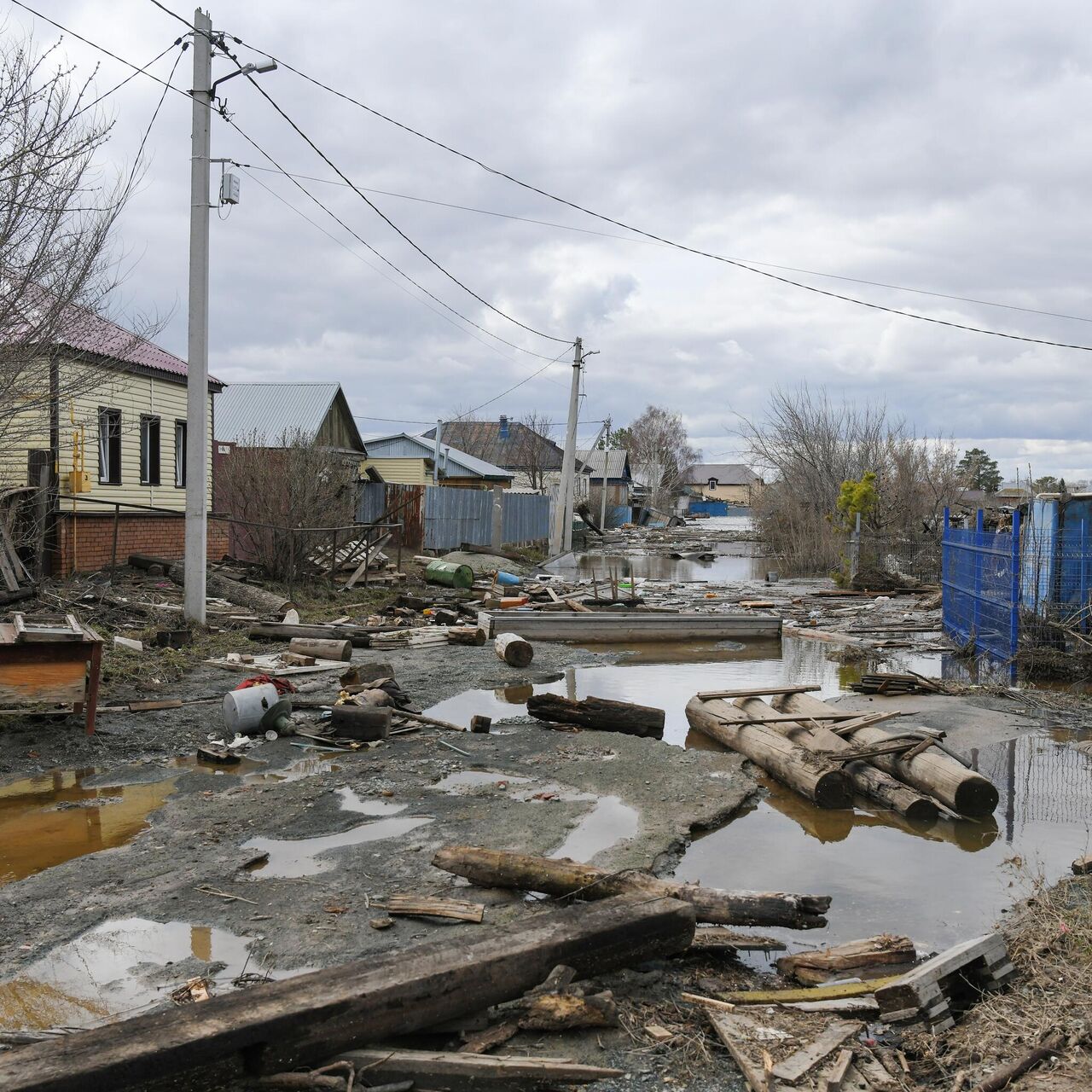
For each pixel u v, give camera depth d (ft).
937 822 23.29
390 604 59.41
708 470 480.23
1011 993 13.83
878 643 52.95
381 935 15.94
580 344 118.93
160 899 17.46
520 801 23.49
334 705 32.14
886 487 107.04
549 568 107.45
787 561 111.45
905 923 17.42
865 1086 11.82
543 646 51.75
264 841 20.67
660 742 29.35
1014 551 41.37
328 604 58.75
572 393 120.06
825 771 24.25
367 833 21.24
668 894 16.25
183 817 22.15
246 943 15.75
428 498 99.60
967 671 44.50
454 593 70.18
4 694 26.78
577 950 13.85
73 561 50.90
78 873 18.76
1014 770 27.43
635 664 47.21
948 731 31.55
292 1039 11.54
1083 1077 11.47
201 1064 11.05
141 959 15.24
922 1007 13.21
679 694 39.45
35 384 34.12
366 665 35.86
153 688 34.14
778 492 135.74
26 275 31.32
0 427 34.76
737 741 28.86
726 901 16.14
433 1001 12.55
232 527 70.08
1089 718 33.30
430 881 18.28
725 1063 12.53
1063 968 14.30
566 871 17.19
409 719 31.48
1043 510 44.60
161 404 61.31
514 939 13.67
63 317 33.63
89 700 28.27
